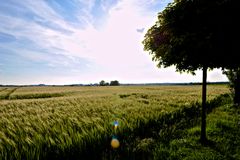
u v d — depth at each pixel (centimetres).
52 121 880
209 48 496
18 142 618
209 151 571
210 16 479
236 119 992
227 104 1630
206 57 542
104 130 705
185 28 521
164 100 1855
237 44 484
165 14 547
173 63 614
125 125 784
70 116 1005
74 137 624
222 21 471
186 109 1299
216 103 1750
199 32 486
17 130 755
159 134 747
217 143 632
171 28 537
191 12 502
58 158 562
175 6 530
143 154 565
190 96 2325
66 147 576
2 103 1800
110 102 1661
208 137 691
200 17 489
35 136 639
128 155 565
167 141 671
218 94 2645
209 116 1098
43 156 546
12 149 566
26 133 702
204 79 652
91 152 613
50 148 573
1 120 963
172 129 816
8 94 3575
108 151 611
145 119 883
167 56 583
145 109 1199
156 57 643
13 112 1233
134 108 1242
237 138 685
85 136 635
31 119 965
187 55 548
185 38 504
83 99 1997
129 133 753
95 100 1872
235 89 1505
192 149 588
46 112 1201
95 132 673
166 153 566
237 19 464
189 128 841
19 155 530
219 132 750
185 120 1001
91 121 846
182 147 605
